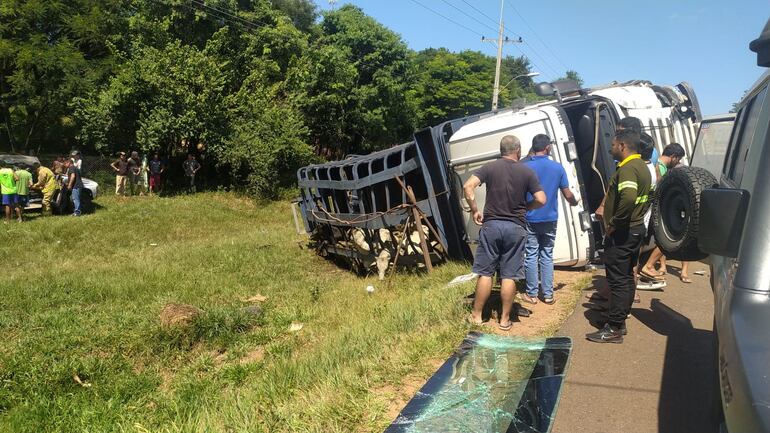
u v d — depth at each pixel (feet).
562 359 14.25
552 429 11.22
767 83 9.94
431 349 15.21
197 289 32.01
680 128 32.35
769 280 7.45
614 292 15.42
